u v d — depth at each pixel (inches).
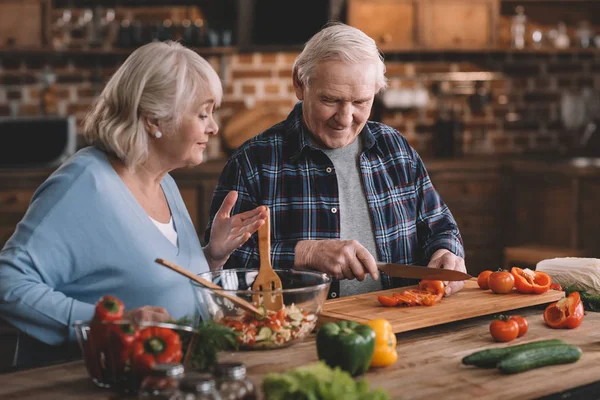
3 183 194.5
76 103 223.5
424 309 76.7
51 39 211.5
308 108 88.0
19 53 216.4
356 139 96.0
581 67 231.6
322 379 49.5
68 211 71.7
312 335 72.2
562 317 75.0
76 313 67.1
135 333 55.3
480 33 217.2
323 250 83.9
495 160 213.8
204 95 74.5
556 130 233.5
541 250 193.2
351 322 61.7
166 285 76.0
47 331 67.4
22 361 74.2
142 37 211.3
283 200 92.7
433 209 98.7
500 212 211.5
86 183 73.0
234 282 73.2
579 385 58.8
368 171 95.3
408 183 97.9
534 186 208.2
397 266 81.4
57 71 222.8
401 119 230.5
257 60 223.8
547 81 232.2
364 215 94.3
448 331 74.4
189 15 217.3
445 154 224.2
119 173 76.7
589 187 200.8
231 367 49.9
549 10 227.8
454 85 230.8
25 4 209.6
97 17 217.0
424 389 57.6
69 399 56.1
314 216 92.7
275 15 215.9
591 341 70.3
